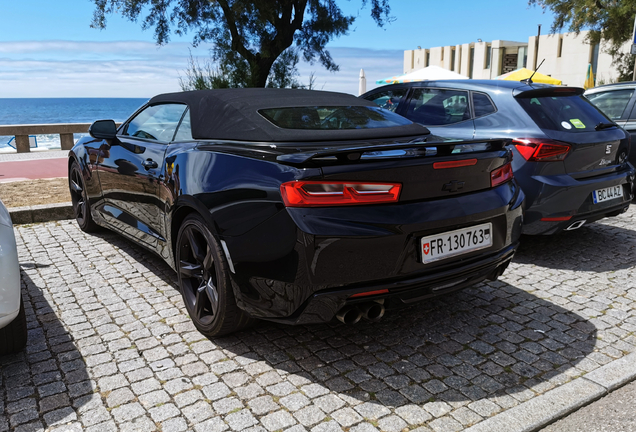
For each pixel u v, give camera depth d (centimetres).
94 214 494
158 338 304
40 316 334
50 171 991
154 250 376
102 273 413
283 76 1332
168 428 222
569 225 427
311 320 252
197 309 305
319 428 222
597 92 690
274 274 250
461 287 281
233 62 1261
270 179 252
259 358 281
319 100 358
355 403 240
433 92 516
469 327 319
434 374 266
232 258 267
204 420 227
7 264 247
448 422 226
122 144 420
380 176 243
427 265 259
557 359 280
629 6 2100
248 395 247
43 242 501
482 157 276
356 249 239
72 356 283
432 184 258
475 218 271
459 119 479
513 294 371
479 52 5194
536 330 315
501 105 449
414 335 308
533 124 425
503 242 294
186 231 310
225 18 1285
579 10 2259
